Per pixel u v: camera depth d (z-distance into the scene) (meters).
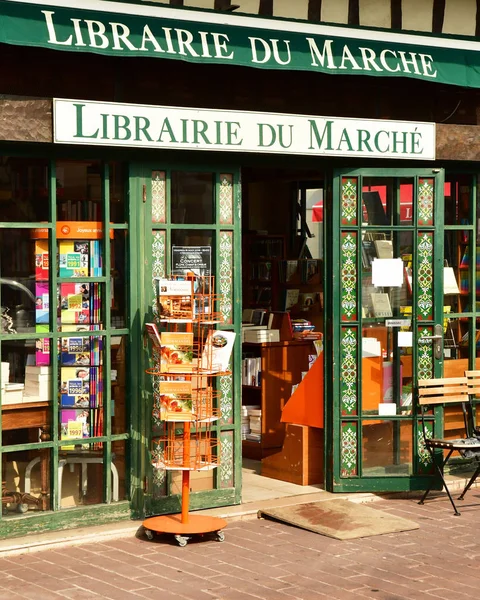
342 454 8.58
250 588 6.35
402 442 8.69
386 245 8.62
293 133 7.89
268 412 9.90
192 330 7.61
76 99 7.11
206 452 7.95
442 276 8.71
